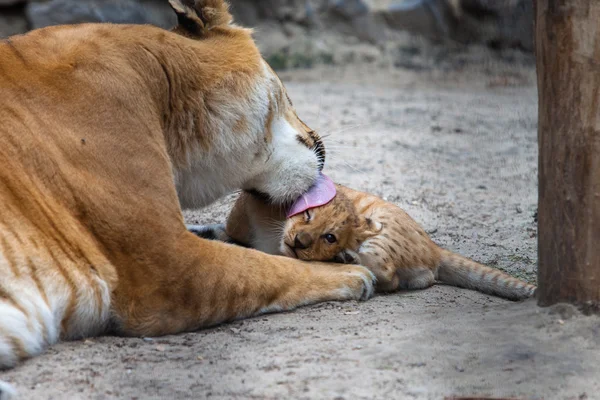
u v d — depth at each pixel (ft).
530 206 49.26
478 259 39.24
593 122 24.67
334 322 28.58
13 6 89.51
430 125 71.10
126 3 91.40
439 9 102.06
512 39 102.12
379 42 101.91
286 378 23.85
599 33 24.25
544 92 25.70
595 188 25.04
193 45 31.01
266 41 100.42
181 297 27.84
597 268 25.48
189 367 25.03
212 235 37.83
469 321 27.45
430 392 22.72
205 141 30.94
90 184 27.25
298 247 33.55
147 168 28.17
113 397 23.12
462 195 51.34
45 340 26.17
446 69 97.86
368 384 23.27
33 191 26.61
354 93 85.35
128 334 27.73
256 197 34.73
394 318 28.94
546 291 26.91
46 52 28.68
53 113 27.58
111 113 28.22
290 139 33.22
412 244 34.94
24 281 25.59
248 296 28.99
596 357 23.99
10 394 22.84
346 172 54.49
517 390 22.62
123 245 27.30
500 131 70.18
